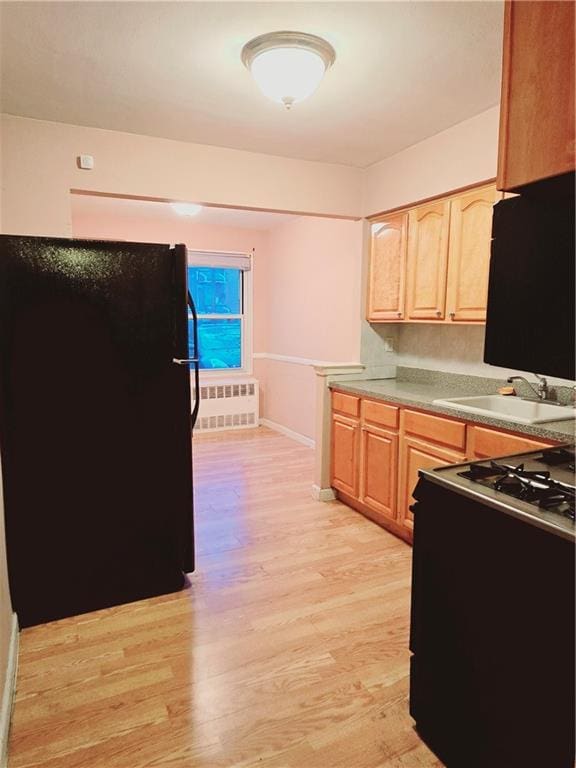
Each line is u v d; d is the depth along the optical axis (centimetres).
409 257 311
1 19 171
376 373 369
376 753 150
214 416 582
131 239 531
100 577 228
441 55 193
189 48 190
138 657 194
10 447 208
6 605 187
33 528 214
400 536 303
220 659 192
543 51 111
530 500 125
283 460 466
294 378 546
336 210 337
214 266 577
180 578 244
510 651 124
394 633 209
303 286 518
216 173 298
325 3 162
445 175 275
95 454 224
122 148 274
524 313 129
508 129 120
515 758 124
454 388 323
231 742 154
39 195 258
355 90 224
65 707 168
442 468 155
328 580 252
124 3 163
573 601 109
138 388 230
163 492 239
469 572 136
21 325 207
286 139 286
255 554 280
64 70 207
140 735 156
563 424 212
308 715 164
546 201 122
